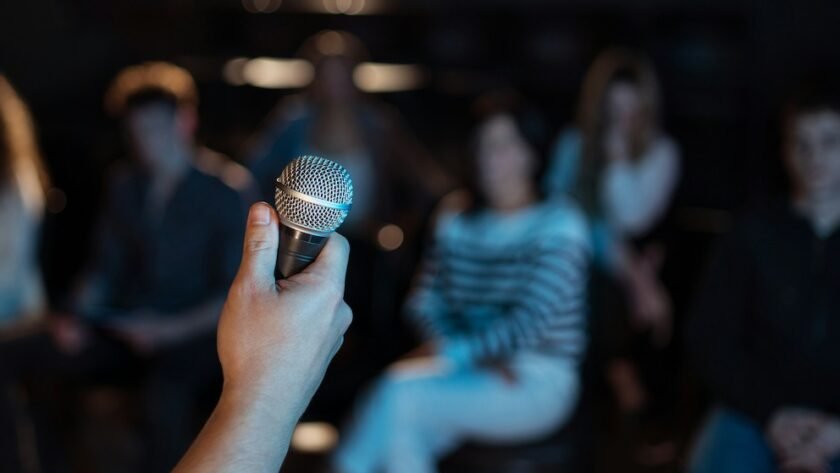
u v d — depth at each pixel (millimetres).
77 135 4676
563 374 2799
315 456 3428
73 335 3152
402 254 3969
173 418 3141
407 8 5453
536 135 2885
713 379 2451
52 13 5551
